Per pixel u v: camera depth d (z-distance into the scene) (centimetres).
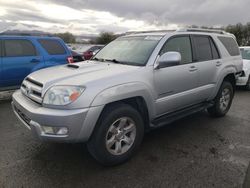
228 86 540
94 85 302
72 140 293
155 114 379
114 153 327
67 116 283
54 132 290
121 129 332
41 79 331
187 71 420
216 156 364
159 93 377
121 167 330
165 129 468
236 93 834
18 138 416
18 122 493
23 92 362
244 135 447
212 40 504
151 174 314
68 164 335
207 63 469
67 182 295
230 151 381
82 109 289
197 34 470
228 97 550
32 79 348
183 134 445
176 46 420
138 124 347
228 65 525
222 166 336
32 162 339
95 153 314
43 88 311
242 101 710
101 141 310
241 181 301
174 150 381
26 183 291
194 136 437
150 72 361
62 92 293
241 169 329
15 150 373
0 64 616
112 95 310
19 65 643
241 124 505
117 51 434
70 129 287
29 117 306
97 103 297
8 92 720
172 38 415
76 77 318
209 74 475
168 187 288
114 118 318
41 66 681
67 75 328
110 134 324
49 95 300
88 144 316
